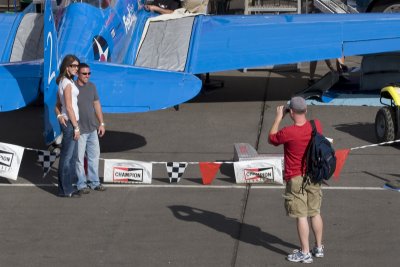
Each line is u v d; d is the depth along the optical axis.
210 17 28.08
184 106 28.59
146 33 27.55
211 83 32.06
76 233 15.90
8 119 27.23
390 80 28.59
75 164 18.36
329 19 27.05
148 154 22.20
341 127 24.83
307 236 14.12
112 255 14.69
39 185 19.39
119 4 25.53
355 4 34.50
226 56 25.95
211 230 15.93
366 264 14.06
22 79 19.84
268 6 35.81
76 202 17.95
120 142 23.61
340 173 19.95
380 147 22.44
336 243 15.10
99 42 22.89
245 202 17.73
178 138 23.98
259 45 26.33
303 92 28.88
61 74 17.98
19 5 44.00
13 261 14.47
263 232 15.78
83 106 18.20
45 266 14.22
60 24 22.80
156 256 14.60
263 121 25.94
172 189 18.86
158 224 16.34
